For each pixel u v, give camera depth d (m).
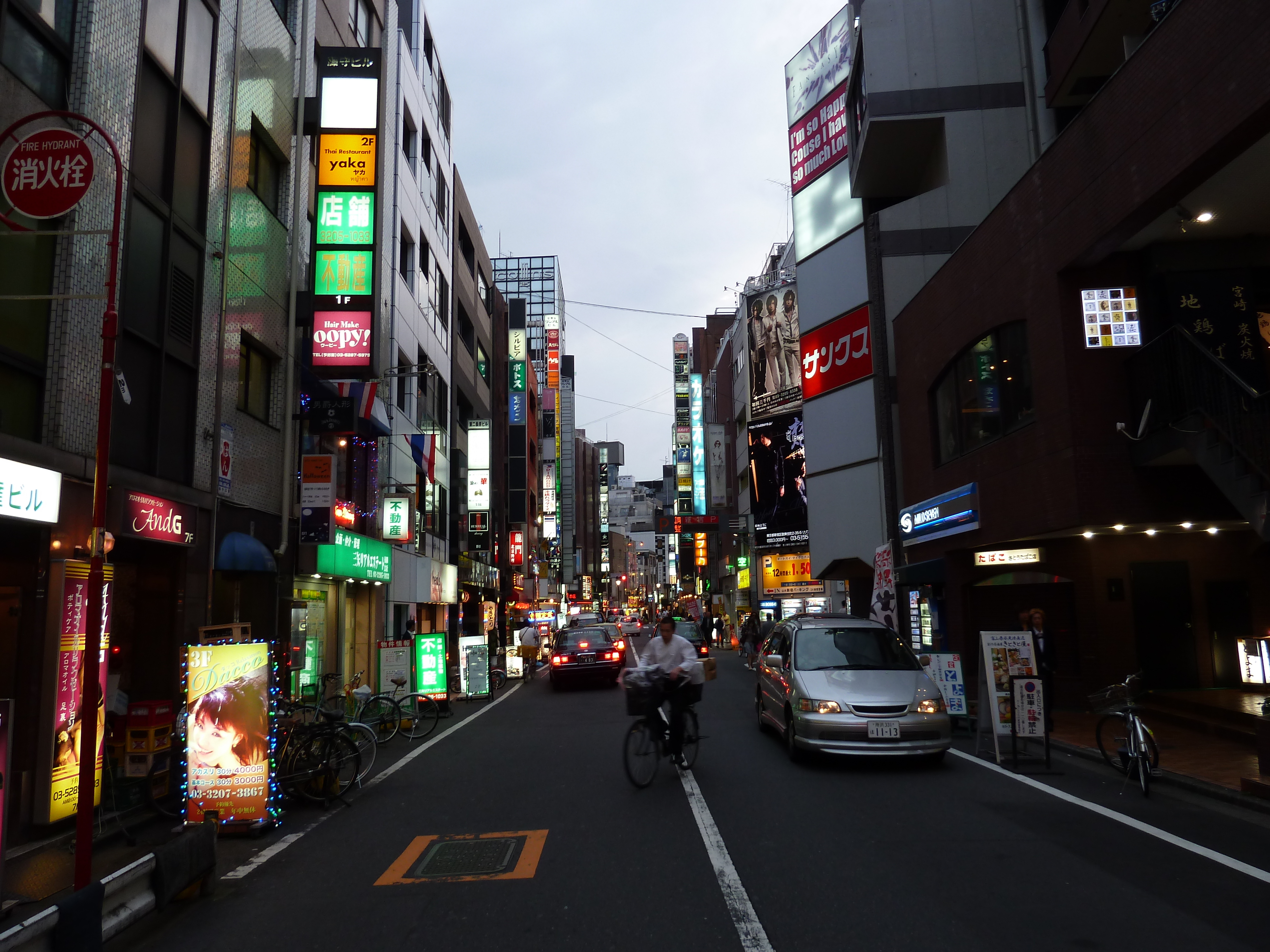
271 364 14.33
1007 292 14.53
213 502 11.60
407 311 23.67
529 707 17.17
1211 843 6.36
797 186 27.55
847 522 24.31
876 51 22.20
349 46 19.47
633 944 4.55
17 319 7.73
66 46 8.48
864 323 24.03
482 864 6.14
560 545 79.62
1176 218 11.45
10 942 3.64
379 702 13.00
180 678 10.41
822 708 9.55
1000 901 5.11
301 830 7.53
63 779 7.40
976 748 10.94
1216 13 9.23
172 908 5.47
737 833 6.79
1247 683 13.20
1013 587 15.88
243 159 13.09
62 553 7.89
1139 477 12.19
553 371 71.19
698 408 60.22
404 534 20.66
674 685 9.42
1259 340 11.98
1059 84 18.20
